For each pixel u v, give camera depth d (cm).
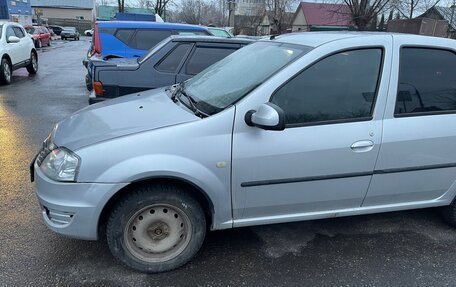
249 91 297
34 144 601
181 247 301
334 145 302
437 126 328
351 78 311
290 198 308
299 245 342
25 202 400
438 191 350
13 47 1246
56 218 282
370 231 369
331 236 358
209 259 317
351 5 2455
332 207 326
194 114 299
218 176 286
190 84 376
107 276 293
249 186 296
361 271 310
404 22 2302
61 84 1239
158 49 581
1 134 650
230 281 293
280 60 318
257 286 288
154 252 298
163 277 295
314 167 303
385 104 316
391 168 323
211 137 283
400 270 312
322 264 317
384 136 314
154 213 290
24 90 1105
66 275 292
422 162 330
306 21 5506
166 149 275
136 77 566
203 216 301
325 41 313
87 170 269
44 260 308
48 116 792
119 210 283
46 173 285
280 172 297
